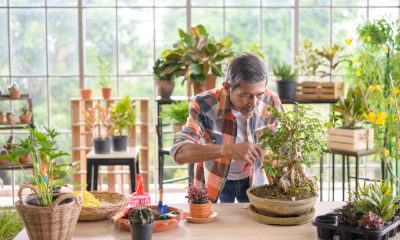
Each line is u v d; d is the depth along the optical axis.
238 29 4.36
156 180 4.41
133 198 1.67
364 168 4.47
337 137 3.17
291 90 3.54
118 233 1.42
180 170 5.04
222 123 1.83
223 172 1.86
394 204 1.47
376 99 3.21
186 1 4.22
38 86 4.28
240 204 1.77
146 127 3.92
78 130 3.94
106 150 3.45
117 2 4.22
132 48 4.32
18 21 4.17
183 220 1.55
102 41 4.29
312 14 4.28
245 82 1.53
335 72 3.94
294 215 1.49
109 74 4.33
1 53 4.19
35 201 1.33
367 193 1.44
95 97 4.29
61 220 1.26
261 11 4.32
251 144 1.54
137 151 3.62
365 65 3.30
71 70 4.29
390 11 4.25
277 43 4.38
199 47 3.46
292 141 1.48
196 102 1.82
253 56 1.59
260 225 1.49
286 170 1.54
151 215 1.31
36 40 4.21
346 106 3.18
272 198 1.48
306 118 1.46
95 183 3.41
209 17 4.33
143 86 4.41
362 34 3.32
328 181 4.12
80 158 4.00
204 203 1.54
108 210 1.54
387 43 3.28
